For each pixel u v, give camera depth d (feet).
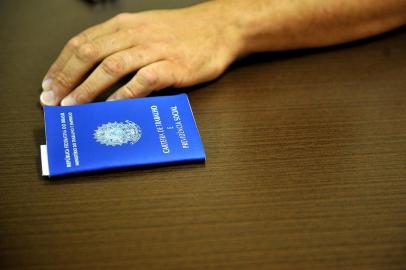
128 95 2.45
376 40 3.20
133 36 2.62
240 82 2.77
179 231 1.82
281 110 2.54
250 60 2.98
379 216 1.93
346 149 2.28
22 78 2.70
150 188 2.01
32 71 2.76
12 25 3.18
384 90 2.72
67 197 1.95
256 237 1.82
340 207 1.97
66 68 2.51
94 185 2.01
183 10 2.90
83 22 3.23
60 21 3.24
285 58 3.01
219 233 1.82
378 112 2.55
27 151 2.19
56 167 2.01
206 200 1.97
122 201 1.94
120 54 2.51
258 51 3.00
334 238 1.83
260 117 2.48
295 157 2.22
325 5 2.96
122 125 2.23
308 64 2.95
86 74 2.53
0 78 2.69
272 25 2.92
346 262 1.74
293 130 2.39
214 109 2.53
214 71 2.72
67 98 2.44
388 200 2.01
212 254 1.74
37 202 1.92
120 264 1.69
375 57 3.03
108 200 1.94
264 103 2.59
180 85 2.61
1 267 1.65
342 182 2.09
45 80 2.57
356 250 1.78
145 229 1.83
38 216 1.86
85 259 1.70
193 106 2.54
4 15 3.29
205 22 2.83
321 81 2.78
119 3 3.48
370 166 2.19
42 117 2.42
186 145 2.17
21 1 3.48
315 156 2.23
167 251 1.74
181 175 2.08
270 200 1.98
